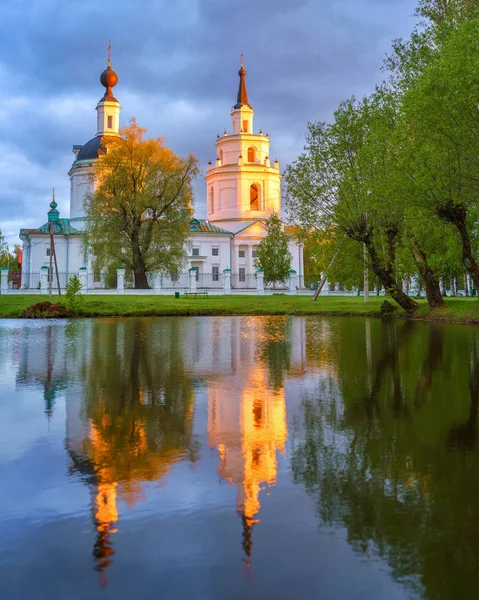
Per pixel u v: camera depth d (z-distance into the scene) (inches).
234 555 123.4
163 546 127.7
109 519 141.9
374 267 1048.2
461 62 673.6
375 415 251.9
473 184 758.5
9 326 848.9
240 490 161.2
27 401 286.4
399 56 929.5
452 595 108.7
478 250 1005.2
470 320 857.5
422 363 410.9
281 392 307.6
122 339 624.1
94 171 1859.0
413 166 784.3
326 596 108.2
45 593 109.7
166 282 2292.1
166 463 186.7
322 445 205.9
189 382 341.7
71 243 2711.6
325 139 1019.9
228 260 2952.8
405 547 126.7
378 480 168.4
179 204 1878.7
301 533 133.6
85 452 199.0
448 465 181.9
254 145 3169.3
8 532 135.3
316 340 601.3
